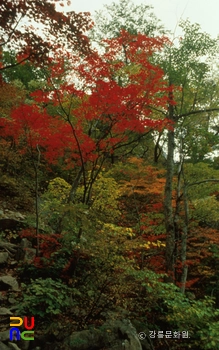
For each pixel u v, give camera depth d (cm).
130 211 1312
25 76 1806
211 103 1298
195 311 638
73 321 644
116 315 700
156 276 720
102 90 725
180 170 1093
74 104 947
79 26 649
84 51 702
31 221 945
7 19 608
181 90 1100
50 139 793
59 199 1100
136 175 1233
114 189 1136
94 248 742
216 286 1265
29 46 663
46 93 802
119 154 1695
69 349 555
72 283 741
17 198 1247
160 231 1139
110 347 576
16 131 812
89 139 796
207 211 1202
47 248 805
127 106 756
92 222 751
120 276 712
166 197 1042
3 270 780
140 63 804
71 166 940
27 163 1532
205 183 1277
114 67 801
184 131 1182
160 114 1192
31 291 656
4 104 1154
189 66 1084
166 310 809
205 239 1265
